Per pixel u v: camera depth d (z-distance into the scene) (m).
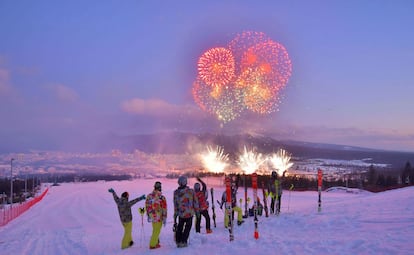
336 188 51.50
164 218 10.66
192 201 10.28
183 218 10.18
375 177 72.50
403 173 72.38
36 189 100.12
